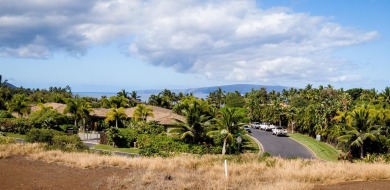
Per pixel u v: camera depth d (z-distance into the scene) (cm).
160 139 4225
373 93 10200
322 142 6103
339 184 1484
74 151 2584
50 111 5756
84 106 6053
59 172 1744
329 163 1988
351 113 5016
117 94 10894
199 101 6256
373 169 1675
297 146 5256
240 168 1842
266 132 7525
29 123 5278
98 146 4394
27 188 1425
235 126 4400
